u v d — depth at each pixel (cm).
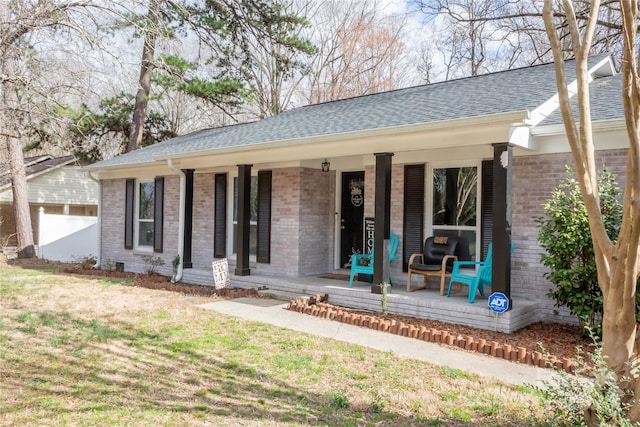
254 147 906
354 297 830
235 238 1180
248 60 1967
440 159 875
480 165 836
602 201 604
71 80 1065
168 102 2822
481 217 830
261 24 1844
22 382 465
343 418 390
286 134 938
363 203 1071
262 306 843
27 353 557
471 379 484
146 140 2253
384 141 776
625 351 306
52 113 1048
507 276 656
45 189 2255
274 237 1078
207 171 1225
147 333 648
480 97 807
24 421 378
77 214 2516
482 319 677
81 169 1462
